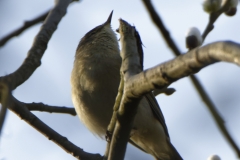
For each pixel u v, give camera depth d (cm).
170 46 456
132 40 519
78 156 840
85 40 1020
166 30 454
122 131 523
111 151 535
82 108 964
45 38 700
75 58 1003
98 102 948
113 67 957
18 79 613
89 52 981
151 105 959
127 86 472
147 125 962
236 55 313
